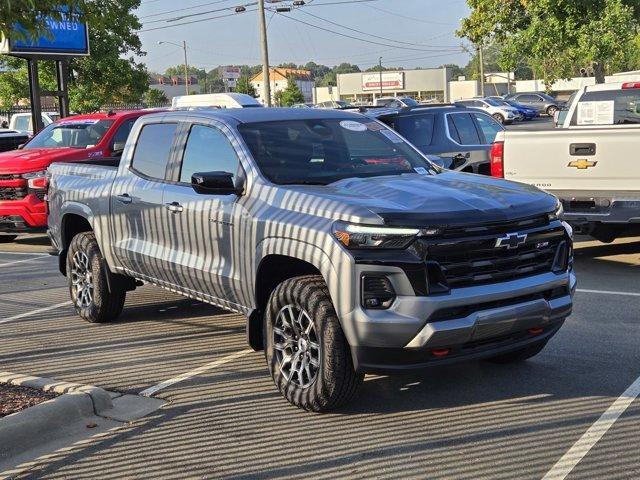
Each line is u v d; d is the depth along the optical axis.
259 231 5.55
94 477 4.54
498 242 5.00
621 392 5.58
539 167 9.70
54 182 8.34
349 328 4.89
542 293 5.29
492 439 4.84
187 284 6.53
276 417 5.34
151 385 6.07
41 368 6.54
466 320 4.87
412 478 4.37
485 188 5.55
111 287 7.74
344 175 5.96
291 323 5.37
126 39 33.66
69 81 32.78
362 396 5.65
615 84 9.95
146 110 14.12
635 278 9.18
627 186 9.15
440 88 83.88
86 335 7.55
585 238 12.04
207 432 5.12
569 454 4.60
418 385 5.84
